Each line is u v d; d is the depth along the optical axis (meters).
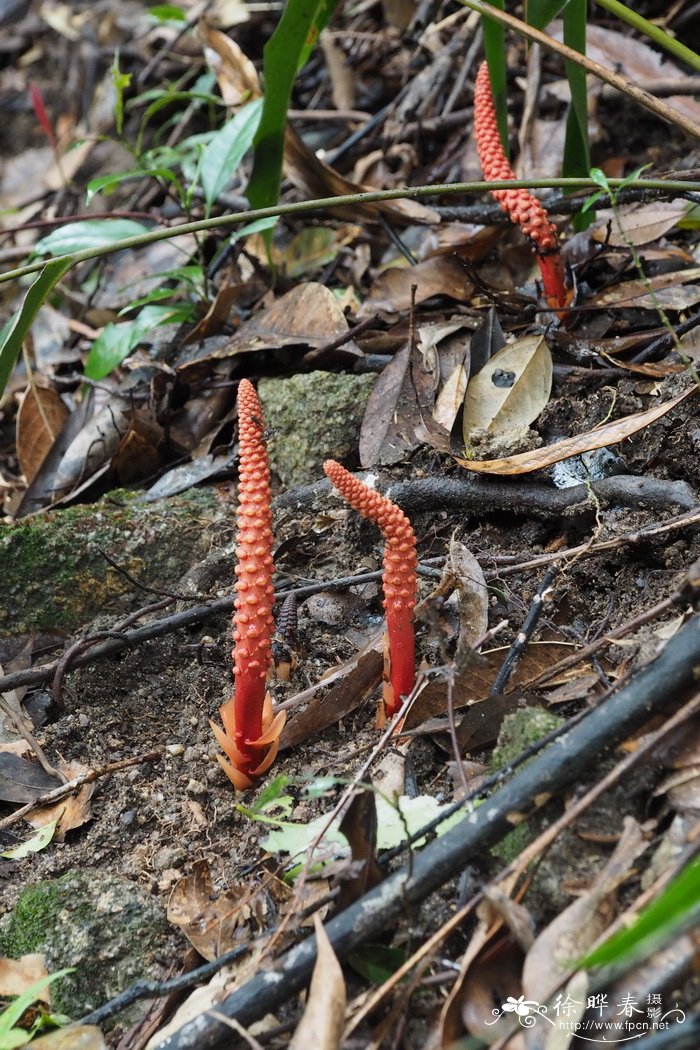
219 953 0.77
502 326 0.97
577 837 0.74
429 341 0.96
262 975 0.73
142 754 0.86
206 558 0.93
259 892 0.78
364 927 0.73
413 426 0.93
